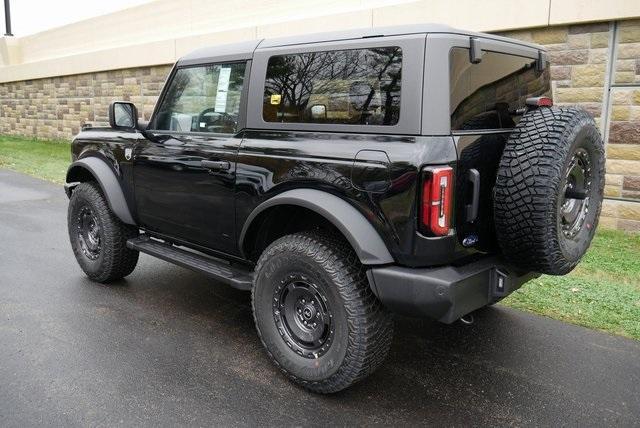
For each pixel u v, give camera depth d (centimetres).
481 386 329
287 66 330
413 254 275
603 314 432
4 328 396
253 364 352
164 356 360
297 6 1005
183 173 386
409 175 268
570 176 303
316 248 303
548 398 316
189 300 458
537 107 313
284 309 326
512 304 454
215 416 294
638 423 292
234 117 361
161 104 418
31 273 520
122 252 468
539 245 279
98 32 1521
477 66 297
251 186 338
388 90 284
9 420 286
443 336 398
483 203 295
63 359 352
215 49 381
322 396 317
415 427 288
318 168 302
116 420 288
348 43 303
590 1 632
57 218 757
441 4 761
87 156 481
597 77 652
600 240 624
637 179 641
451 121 279
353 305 291
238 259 373
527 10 680
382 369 350
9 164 1282
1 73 1983
